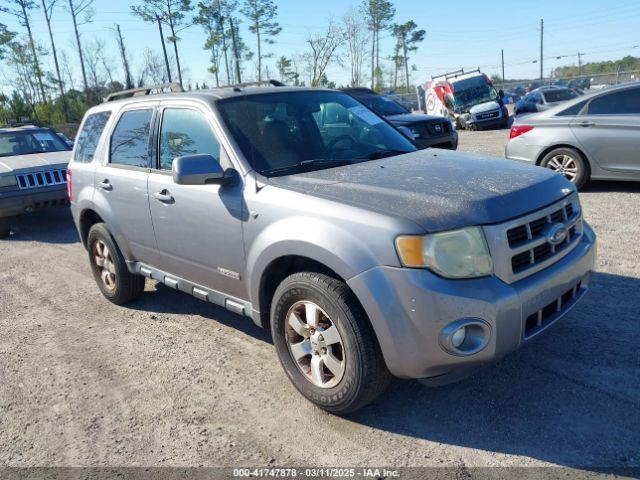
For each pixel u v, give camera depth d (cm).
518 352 375
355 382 300
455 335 272
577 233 341
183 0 4303
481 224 279
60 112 4138
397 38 7000
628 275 488
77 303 568
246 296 375
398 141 439
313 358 327
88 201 514
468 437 299
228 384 377
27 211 880
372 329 295
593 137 778
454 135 1299
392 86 7181
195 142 401
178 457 305
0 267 738
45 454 319
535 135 833
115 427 338
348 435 311
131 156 467
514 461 277
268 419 333
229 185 364
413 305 271
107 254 527
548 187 323
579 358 362
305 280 313
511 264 284
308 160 379
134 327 488
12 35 4428
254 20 4341
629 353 362
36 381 405
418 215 278
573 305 325
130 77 4706
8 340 486
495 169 350
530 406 319
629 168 761
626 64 7462
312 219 308
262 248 335
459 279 272
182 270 427
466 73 2484
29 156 941
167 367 408
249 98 411
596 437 288
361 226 287
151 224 438
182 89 475
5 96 3778
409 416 323
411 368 282
